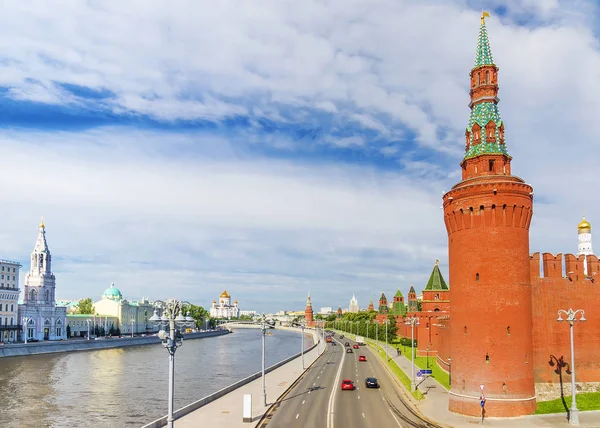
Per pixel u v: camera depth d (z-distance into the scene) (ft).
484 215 199.72
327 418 194.08
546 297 219.20
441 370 325.01
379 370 361.30
